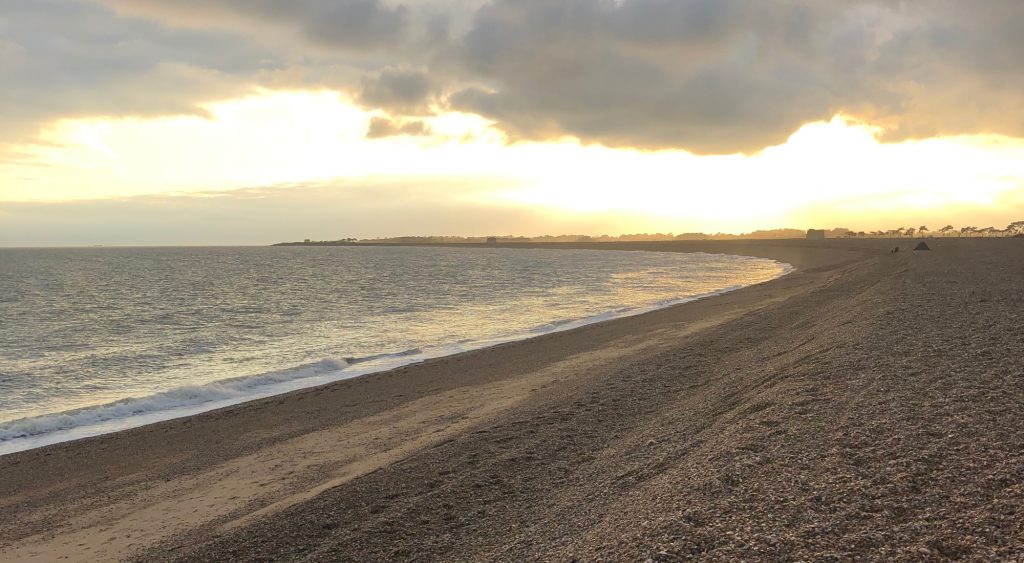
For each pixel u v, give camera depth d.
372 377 17.52
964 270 31.88
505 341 24.56
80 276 80.19
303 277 75.88
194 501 8.85
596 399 12.19
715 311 28.95
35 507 9.01
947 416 7.02
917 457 5.80
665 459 7.48
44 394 17.98
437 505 7.22
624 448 8.65
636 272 81.31
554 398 12.86
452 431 11.09
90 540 7.71
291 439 11.80
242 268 101.94
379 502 7.49
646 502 5.93
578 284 58.94
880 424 6.98
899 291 21.92
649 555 4.59
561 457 8.77
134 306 43.69
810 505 5.05
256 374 19.97
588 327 26.52
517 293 49.22
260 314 37.66
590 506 6.49
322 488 8.66
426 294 49.62
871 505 4.92
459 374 17.27
